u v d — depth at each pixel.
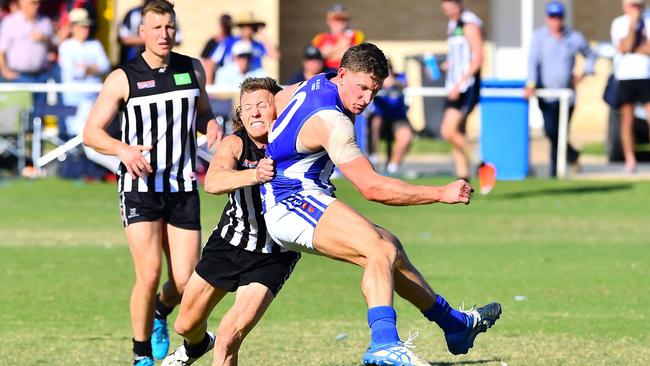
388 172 61.88
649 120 60.44
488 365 24.50
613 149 68.81
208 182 20.36
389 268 19.03
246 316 20.78
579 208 50.59
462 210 50.19
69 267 37.19
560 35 59.59
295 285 34.59
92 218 47.78
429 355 25.48
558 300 31.69
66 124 59.16
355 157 19.30
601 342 26.72
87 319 29.70
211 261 21.16
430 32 89.62
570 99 60.88
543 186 57.78
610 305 31.06
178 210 24.22
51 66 61.81
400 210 50.44
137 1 78.81
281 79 89.19
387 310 18.48
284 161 20.16
